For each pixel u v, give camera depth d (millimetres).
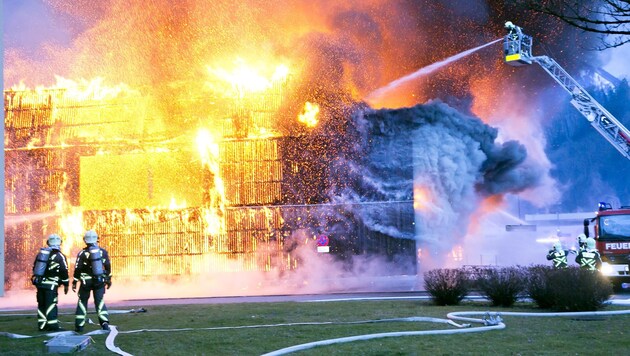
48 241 11453
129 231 33469
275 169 32969
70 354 8594
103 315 11102
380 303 15328
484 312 12055
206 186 33375
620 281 19750
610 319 11180
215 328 10930
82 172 34000
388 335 9469
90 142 34125
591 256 16234
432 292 14617
